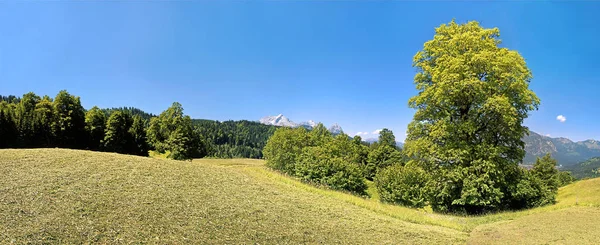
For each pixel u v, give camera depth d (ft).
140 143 249.96
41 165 59.26
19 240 29.91
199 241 34.94
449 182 78.07
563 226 52.42
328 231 44.75
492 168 72.43
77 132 214.07
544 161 201.57
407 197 116.16
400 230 49.49
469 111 78.74
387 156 260.42
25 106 203.82
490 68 73.15
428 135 84.07
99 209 40.73
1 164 57.11
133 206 43.29
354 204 68.54
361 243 41.06
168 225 38.50
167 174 64.59
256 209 50.78
